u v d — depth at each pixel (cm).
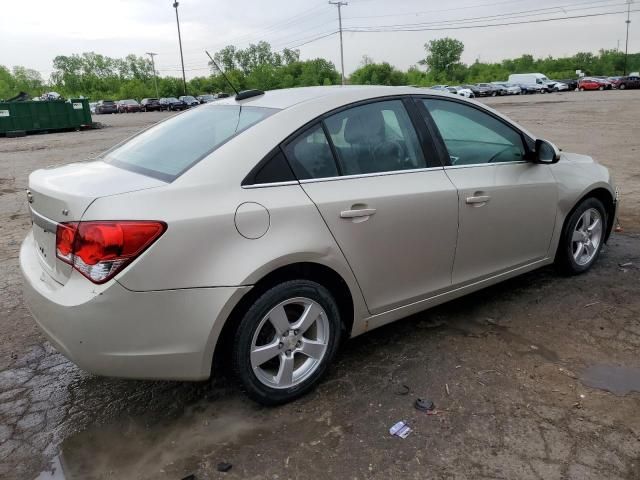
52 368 345
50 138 2602
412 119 339
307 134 295
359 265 305
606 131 1627
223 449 264
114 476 249
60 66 13050
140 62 12469
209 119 330
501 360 333
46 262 281
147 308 246
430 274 343
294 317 297
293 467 250
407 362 333
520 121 2083
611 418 276
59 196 258
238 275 259
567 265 445
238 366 275
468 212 349
